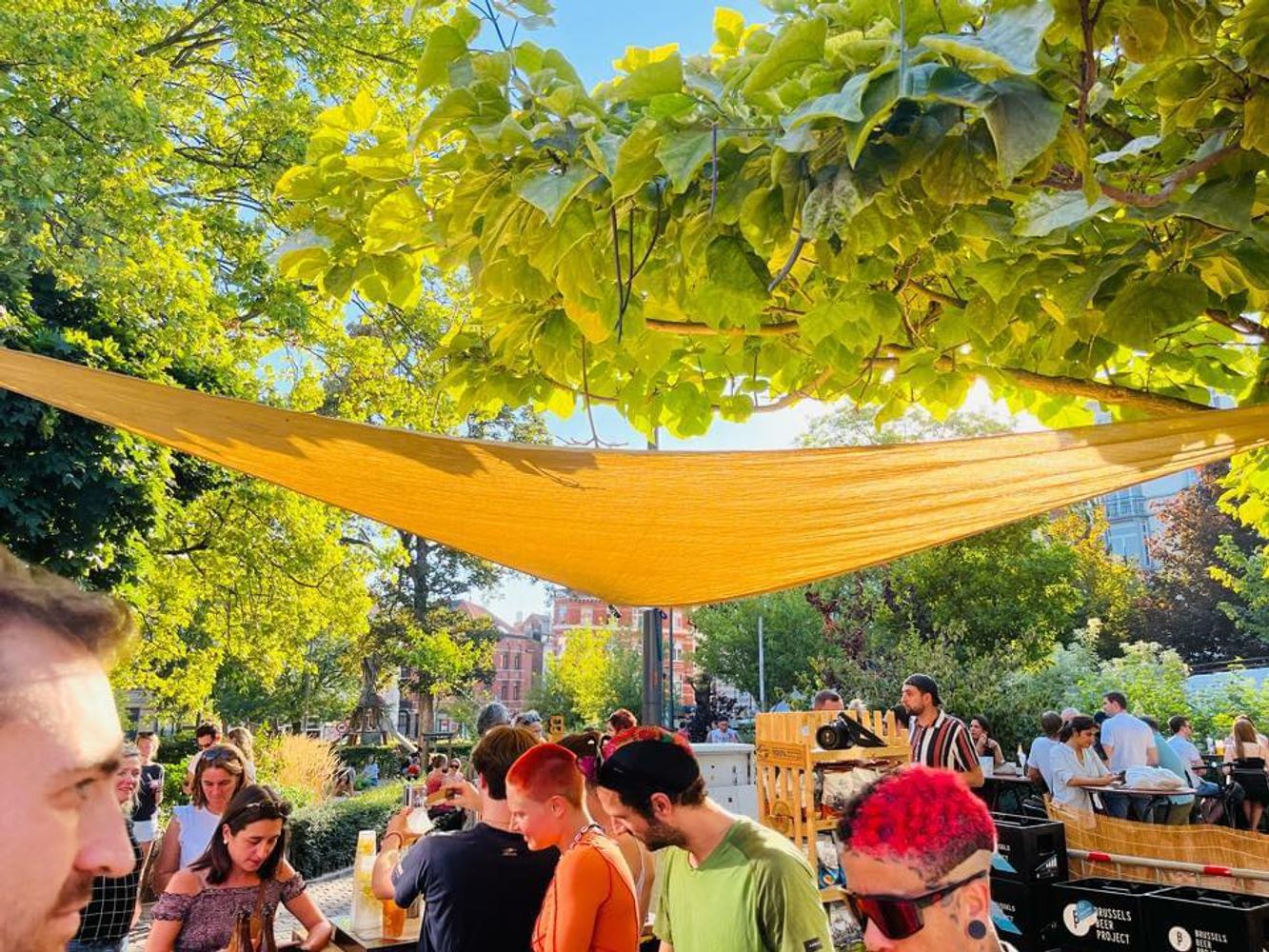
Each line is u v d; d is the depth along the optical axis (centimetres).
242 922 333
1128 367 358
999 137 155
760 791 526
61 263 784
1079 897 439
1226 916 387
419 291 279
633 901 262
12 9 814
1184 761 1150
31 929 65
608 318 242
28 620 69
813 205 179
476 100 198
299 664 1627
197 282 962
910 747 551
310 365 1359
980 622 1978
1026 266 241
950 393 330
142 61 975
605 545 273
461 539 273
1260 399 312
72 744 68
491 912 291
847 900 154
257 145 1251
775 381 358
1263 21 172
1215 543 3828
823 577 315
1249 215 186
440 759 795
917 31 187
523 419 1769
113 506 962
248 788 346
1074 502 262
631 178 191
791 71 183
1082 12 164
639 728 262
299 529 1387
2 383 209
